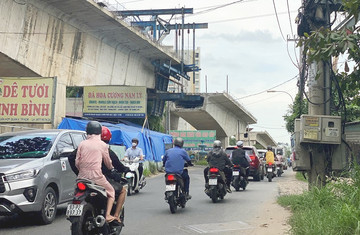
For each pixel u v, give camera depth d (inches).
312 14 395.9
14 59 900.0
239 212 398.0
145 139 1101.7
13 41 888.3
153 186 716.7
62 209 415.8
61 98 1069.8
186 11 1561.3
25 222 346.6
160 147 1259.8
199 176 1052.5
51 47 1017.5
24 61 930.7
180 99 1669.5
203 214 387.9
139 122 1540.4
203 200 499.2
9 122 775.1
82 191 232.1
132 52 1438.2
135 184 569.9
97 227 238.2
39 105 772.6
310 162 402.0
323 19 395.2
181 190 408.8
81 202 227.0
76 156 240.7
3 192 306.2
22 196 311.4
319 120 389.1
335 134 386.6
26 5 907.4
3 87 775.7
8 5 855.1
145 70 1585.9
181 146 415.8
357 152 441.1
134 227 323.0
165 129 1895.9
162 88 1737.2
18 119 772.0
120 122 1304.1
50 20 997.8
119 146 833.5
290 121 1197.1
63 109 1079.6
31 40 944.3
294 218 310.7
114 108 1175.0
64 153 328.8
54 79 775.1
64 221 351.6
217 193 477.4
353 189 307.3
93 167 235.3
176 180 397.7
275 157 1131.9
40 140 360.2
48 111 770.2
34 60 964.0
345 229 235.9
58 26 1031.0
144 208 431.8
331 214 270.7
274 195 554.3
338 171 392.2
